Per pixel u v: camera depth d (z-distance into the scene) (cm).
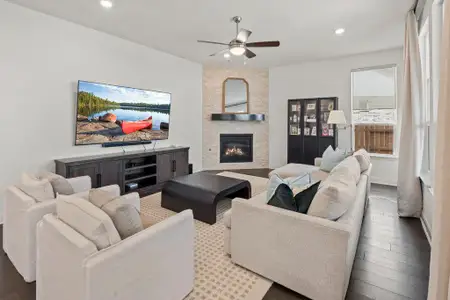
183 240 177
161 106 511
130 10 340
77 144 390
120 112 441
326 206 177
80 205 152
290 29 401
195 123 614
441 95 107
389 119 514
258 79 678
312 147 600
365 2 316
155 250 155
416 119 322
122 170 414
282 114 660
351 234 168
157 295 158
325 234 167
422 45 338
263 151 694
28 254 192
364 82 540
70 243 136
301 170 412
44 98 354
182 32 417
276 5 324
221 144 684
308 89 614
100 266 126
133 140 468
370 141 538
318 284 172
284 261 188
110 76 432
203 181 358
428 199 287
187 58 572
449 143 103
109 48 429
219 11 341
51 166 365
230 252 228
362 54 538
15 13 322
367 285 195
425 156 331
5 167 321
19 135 332
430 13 276
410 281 199
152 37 441
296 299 180
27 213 191
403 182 331
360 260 230
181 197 333
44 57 352
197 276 204
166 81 535
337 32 412
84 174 364
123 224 151
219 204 373
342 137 571
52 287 155
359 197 229
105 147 434
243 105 675
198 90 618
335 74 575
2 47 313
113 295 132
